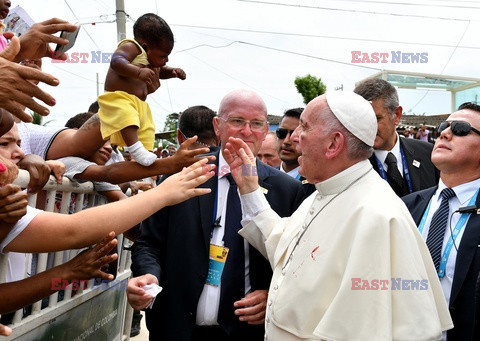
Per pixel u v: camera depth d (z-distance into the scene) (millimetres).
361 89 3596
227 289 2592
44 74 1572
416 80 12328
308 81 19797
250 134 2709
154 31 2773
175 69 2996
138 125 2637
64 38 2309
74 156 2881
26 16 2746
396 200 2100
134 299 2314
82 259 1818
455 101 12789
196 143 4070
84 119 3723
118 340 4066
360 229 1959
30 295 1769
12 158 2143
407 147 3861
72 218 1736
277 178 2936
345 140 2150
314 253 2105
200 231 2670
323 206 2223
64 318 2715
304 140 2240
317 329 1885
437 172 3809
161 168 2605
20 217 1599
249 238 2615
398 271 1904
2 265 1996
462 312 2381
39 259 2469
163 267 2734
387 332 1785
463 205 2629
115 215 1797
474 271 2389
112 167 2684
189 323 2570
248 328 2629
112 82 2748
